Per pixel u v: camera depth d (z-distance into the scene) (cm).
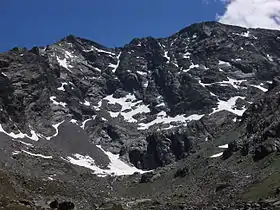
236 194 16250
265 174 17262
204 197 17925
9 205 11581
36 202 13375
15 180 19762
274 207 11431
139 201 19750
